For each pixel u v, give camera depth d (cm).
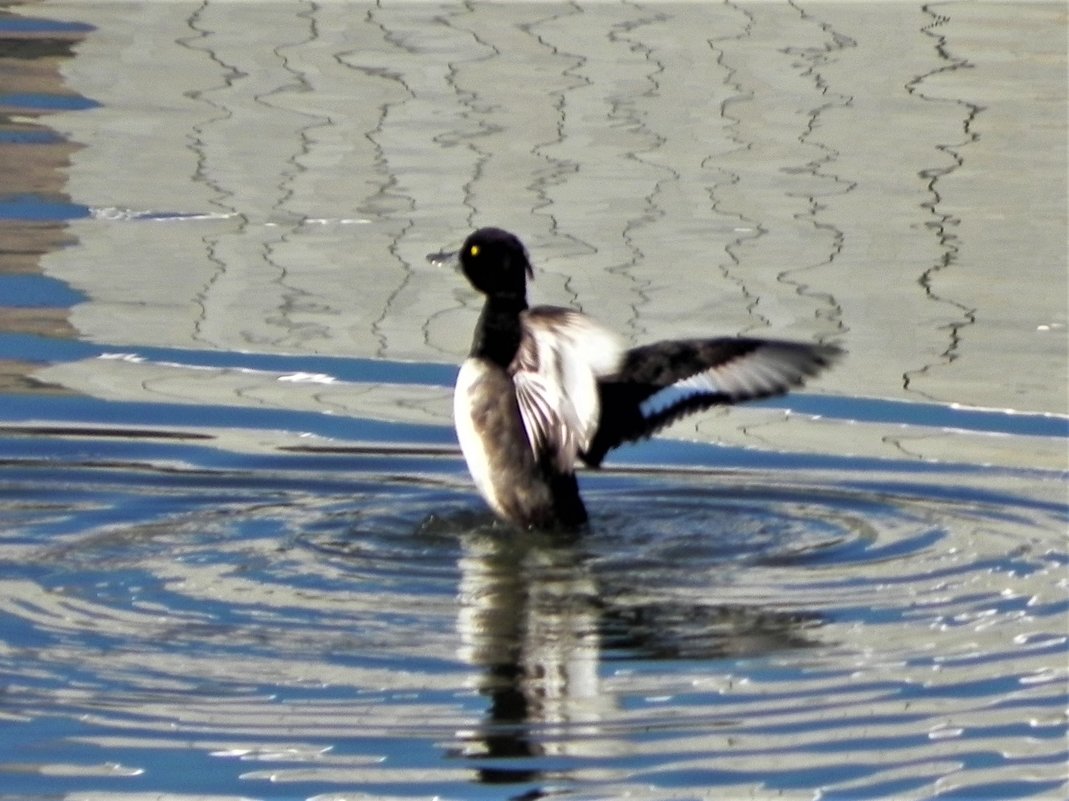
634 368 1144
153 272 1574
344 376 1416
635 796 861
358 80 1959
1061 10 2188
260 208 1692
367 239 1622
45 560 1118
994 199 1703
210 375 1414
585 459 1162
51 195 1712
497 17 2159
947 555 1150
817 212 1677
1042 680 970
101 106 1903
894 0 2217
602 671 978
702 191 1716
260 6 2206
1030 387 1400
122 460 1284
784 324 1459
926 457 1307
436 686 958
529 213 1659
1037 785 868
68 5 2206
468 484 1266
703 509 1228
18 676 964
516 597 1069
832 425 1365
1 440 1305
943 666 987
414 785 870
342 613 1044
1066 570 1127
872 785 870
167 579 1092
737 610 1056
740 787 868
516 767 883
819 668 983
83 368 1421
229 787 866
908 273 1565
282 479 1262
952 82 1964
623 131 1839
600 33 2103
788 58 2020
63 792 862
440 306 1530
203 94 1930
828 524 1204
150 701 941
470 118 1864
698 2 2212
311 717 927
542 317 1103
